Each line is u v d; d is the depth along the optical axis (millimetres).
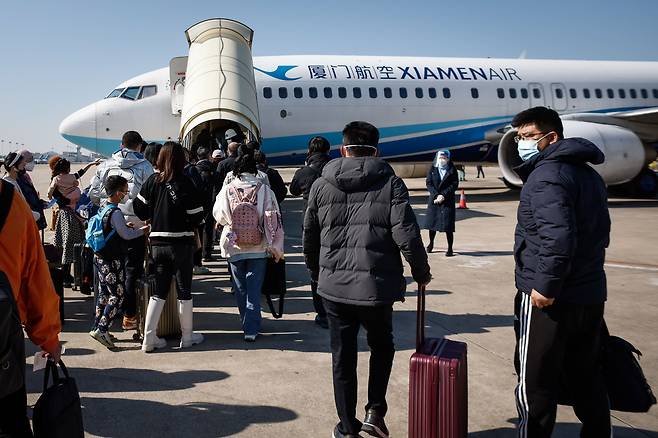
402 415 3182
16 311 1707
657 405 3373
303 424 3057
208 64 10961
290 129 13773
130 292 4762
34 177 32969
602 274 2496
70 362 3982
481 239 9594
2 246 1793
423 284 2789
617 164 13797
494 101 15141
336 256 2795
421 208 13438
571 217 2307
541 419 2512
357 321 2898
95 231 4156
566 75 15898
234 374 3771
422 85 14656
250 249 4430
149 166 5301
